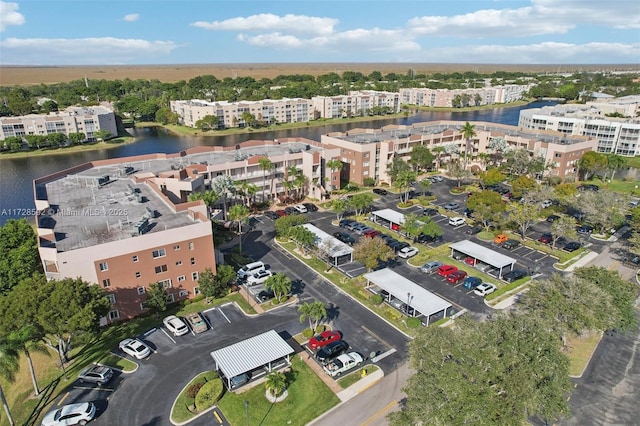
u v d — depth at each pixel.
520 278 75.00
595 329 49.84
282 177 115.81
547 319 49.22
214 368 52.81
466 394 35.09
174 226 68.12
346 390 49.34
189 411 46.06
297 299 68.50
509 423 34.94
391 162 132.00
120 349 56.06
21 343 47.56
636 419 45.28
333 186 123.31
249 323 62.09
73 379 51.06
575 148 128.38
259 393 48.72
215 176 104.38
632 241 83.94
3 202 126.25
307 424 44.59
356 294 69.81
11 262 68.69
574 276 58.09
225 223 99.62
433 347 39.25
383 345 57.47
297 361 54.19
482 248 83.00
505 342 39.72
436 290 71.50
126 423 44.62
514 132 153.75
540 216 99.50
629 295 55.84
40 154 187.38
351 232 95.38
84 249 57.66
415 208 110.81
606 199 93.06
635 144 154.00
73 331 48.50
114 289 61.22
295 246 88.31
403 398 48.22
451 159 148.50
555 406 37.97
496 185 129.00
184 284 67.69
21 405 47.84
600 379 51.00
